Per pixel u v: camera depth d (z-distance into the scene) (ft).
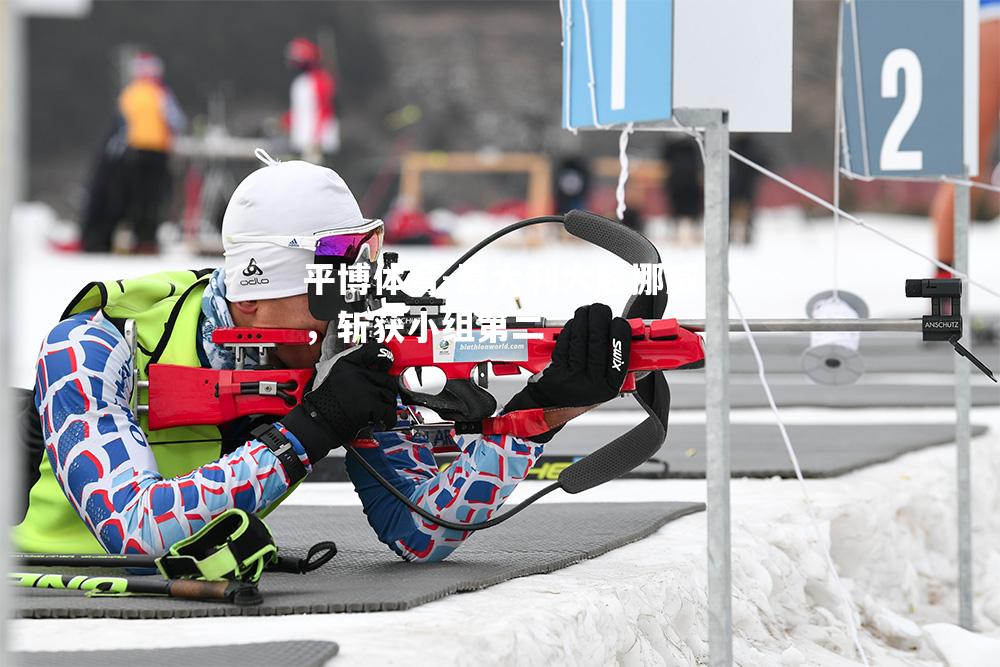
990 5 100.73
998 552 74.13
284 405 42.37
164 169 255.70
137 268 236.02
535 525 54.65
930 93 55.98
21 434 42.86
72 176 648.79
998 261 321.73
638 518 56.13
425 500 45.09
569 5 41.98
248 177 42.91
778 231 447.01
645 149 544.21
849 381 49.29
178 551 39.45
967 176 56.44
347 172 552.00
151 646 34.68
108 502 40.70
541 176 382.01
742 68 41.24
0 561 23.79
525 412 43.04
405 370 42.42
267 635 35.78
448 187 643.04
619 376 40.70
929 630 56.75
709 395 38.04
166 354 43.19
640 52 39.01
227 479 40.19
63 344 41.86
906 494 70.59
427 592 40.06
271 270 42.09
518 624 37.17
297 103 267.18
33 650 34.24
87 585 40.09
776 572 54.49
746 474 69.51
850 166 55.93
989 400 111.86
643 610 43.52
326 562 45.14
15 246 23.44
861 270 283.79
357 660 33.76
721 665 37.83
